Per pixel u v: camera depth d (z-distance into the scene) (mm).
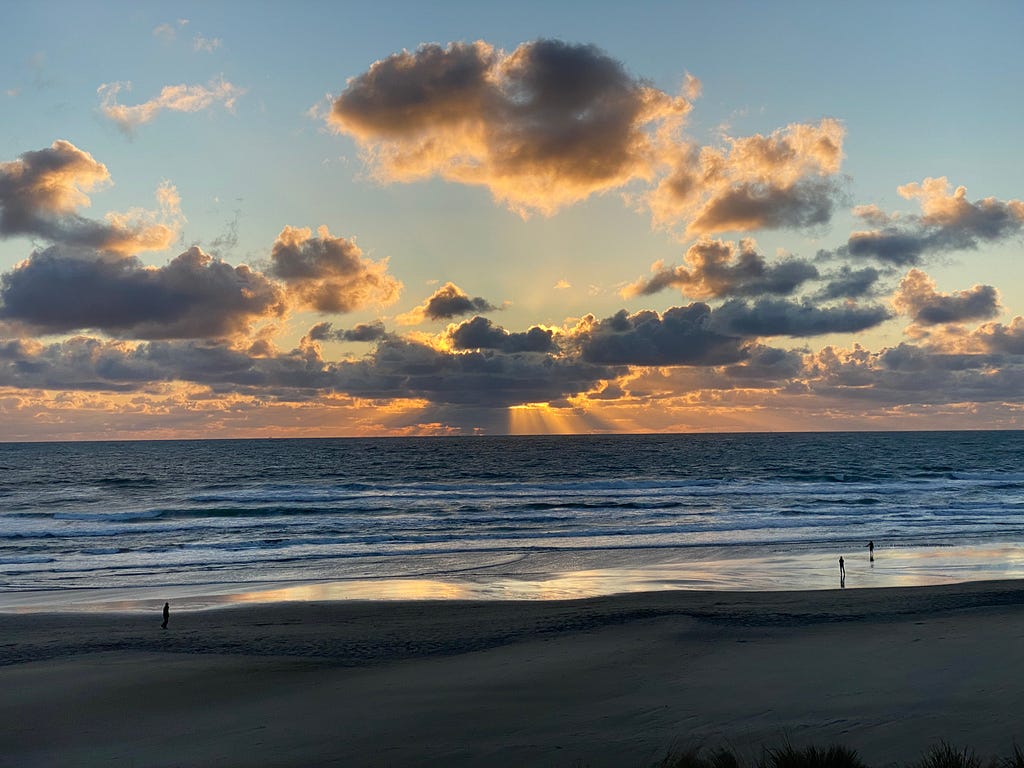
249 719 14297
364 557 35938
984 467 101562
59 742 13297
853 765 9500
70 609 25672
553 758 11391
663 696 14742
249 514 53875
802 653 17875
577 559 35219
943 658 16672
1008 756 10344
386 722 13750
